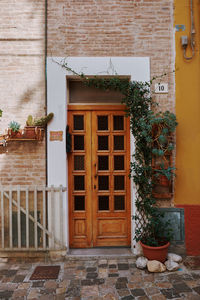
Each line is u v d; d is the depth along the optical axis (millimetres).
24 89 4086
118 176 4332
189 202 4094
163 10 4148
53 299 2965
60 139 4035
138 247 4012
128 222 4312
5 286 3252
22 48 4094
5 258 3982
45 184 4043
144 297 2992
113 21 4121
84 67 4062
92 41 4098
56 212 3988
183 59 4133
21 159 4059
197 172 4105
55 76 4059
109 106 4332
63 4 4109
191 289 3141
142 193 3965
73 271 3619
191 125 4109
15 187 3967
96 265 3791
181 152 4102
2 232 3955
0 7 4098
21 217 4016
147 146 3990
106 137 4348
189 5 4156
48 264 3852
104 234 4320
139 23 4133
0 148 4062
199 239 4078
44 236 3932
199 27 4145
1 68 4086
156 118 3828
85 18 4109
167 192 4109
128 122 4328
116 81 4004
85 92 4355
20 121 4078
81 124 4332
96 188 4320
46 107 4066
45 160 4062
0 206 4055
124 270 3627
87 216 4309
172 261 3721
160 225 3957
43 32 4098
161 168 3934
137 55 4109
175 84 4121
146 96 4070
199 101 4121
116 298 2980
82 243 4289
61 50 4078
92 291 3123
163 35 4133
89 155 4336
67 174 4234
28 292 3113
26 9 4102
